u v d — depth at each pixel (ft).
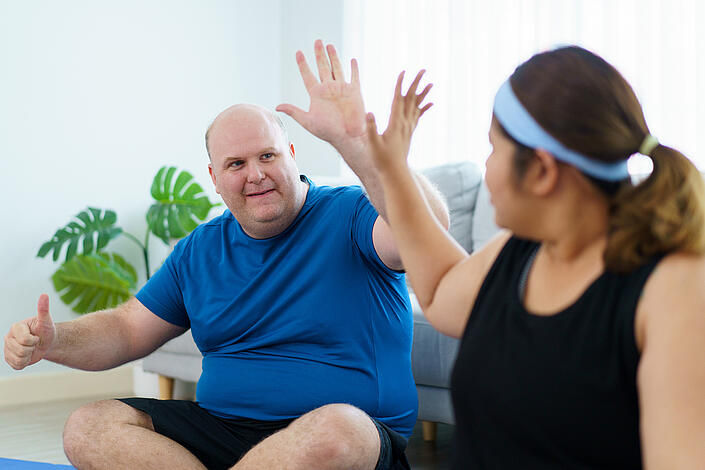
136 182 14.76
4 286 13.37
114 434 5.98
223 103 15.98
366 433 5.26
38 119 13.69
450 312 3.47
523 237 3.03
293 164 6.33
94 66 14.29
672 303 2.54
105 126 14.40
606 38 11.63
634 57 11.39
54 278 13.70
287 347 6.16
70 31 14.03
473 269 3.42
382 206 4.95
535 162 2.86
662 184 2.72
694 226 2.64
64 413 12.66
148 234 14.49
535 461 2.91
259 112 6.38
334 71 4.64
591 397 2.72
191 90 15.51
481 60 13.43
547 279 2.98
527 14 12.72
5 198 13.38
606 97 2.77
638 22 11.28
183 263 6.76
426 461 9.25
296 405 5.98
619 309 2.67
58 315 13.74
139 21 14.83
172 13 15.25
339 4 15.85
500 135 2.94
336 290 6.07
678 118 10.92
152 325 6.84
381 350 6.06
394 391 6.01
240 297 6.32
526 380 2.85
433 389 8.87
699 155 10.70
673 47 10.94
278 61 16.90
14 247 13.46
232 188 6.19
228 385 6.23
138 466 5.89
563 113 2.77
